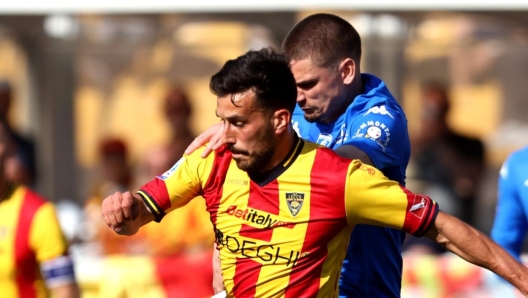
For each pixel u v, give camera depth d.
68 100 30.59
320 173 9.79
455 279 20.55
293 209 9.84
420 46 30.25
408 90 34.78
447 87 37.31
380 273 11.94
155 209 10.33
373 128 11.11
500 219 16.05
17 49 31.88
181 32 31.69
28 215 15.28
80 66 41.16
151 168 25.38
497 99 39.31
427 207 9.76
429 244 21.88
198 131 40.41
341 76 11.51
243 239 10.05
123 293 21.09
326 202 9.76
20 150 27.09
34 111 29.94
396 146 11.22
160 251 21.95
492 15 24.28
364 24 25.86
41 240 15.23
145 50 35.38
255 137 9.66
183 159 10.58
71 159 30.62
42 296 15.47
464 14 24.00
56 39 28.45
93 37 28.08
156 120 42.03
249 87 9.53
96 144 37.88
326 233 9.86
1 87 27.14
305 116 11.70
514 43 30.70
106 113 42.22
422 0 22.95
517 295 16.91
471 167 26.23
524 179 15.51
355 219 9.90
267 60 9.68
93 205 24.47
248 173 10.02
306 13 24.33
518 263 9.62
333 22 11.55
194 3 23.08
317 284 10.02
